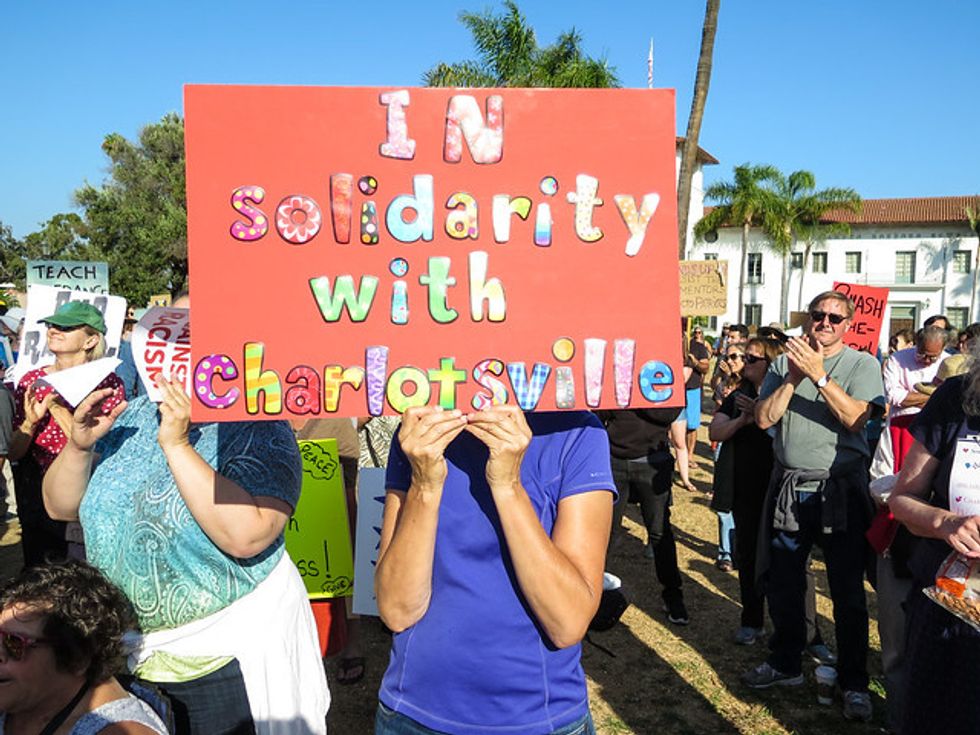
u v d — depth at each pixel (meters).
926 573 2.13
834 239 45.97
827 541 3.58
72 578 1.77
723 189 37.75
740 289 43.12
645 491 4.66
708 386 18.11
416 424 1.51
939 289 44.81
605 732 3.49
